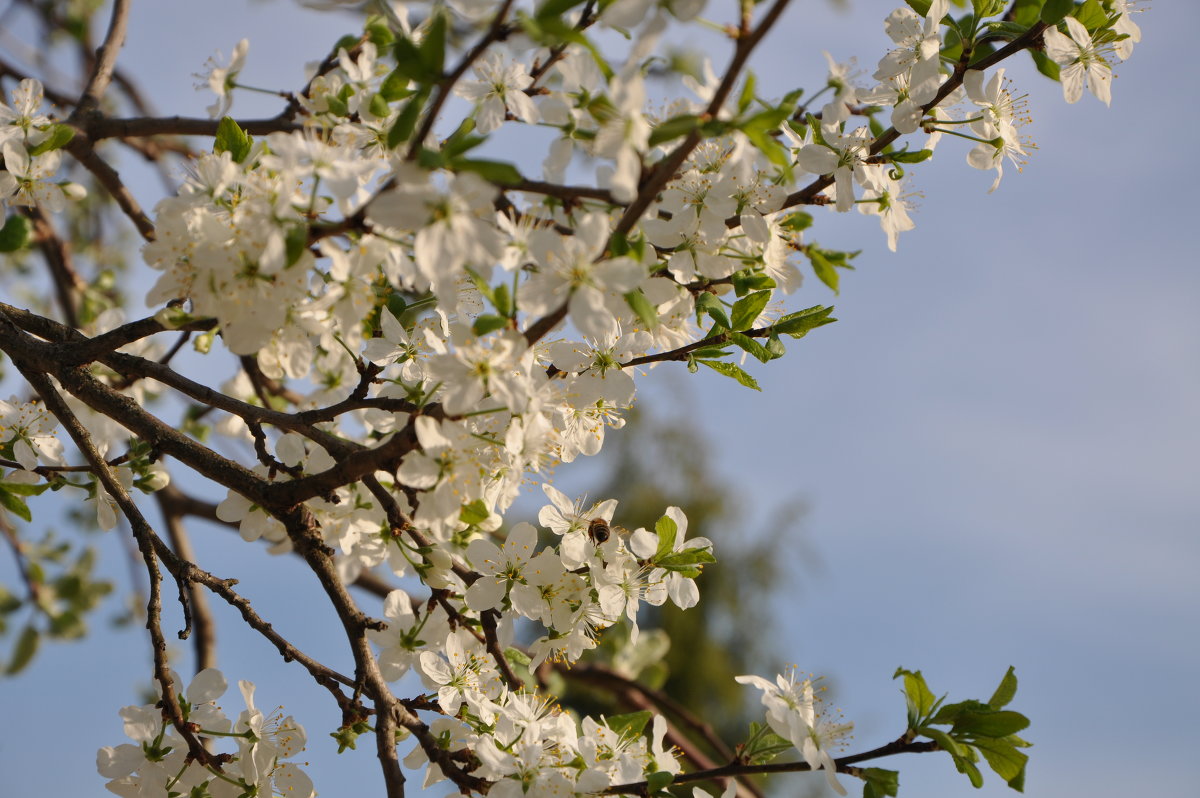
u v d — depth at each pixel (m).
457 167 1.21
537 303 1.24
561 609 1.32
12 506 1.34
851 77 1.37
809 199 1.36
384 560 1.35
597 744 1.30
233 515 1.34
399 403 1.29
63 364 1.31
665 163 1.23
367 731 1.31
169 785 1.29
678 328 1.34
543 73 1.34
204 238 1.24
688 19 1.22
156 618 1.29
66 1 1.64
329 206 1.25
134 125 1.44
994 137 1.36
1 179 1.37
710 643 4.46
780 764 1.28
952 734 1.27
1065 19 1.34
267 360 1.27
